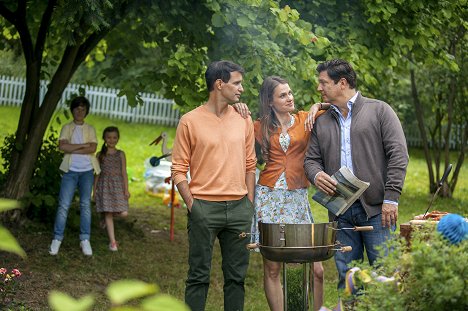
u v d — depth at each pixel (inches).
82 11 288.0
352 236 233.0
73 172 386.9
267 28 358.9
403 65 465.7
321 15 403.5
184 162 242.1
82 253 390.9
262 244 205.5
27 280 336.2
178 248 439.5
